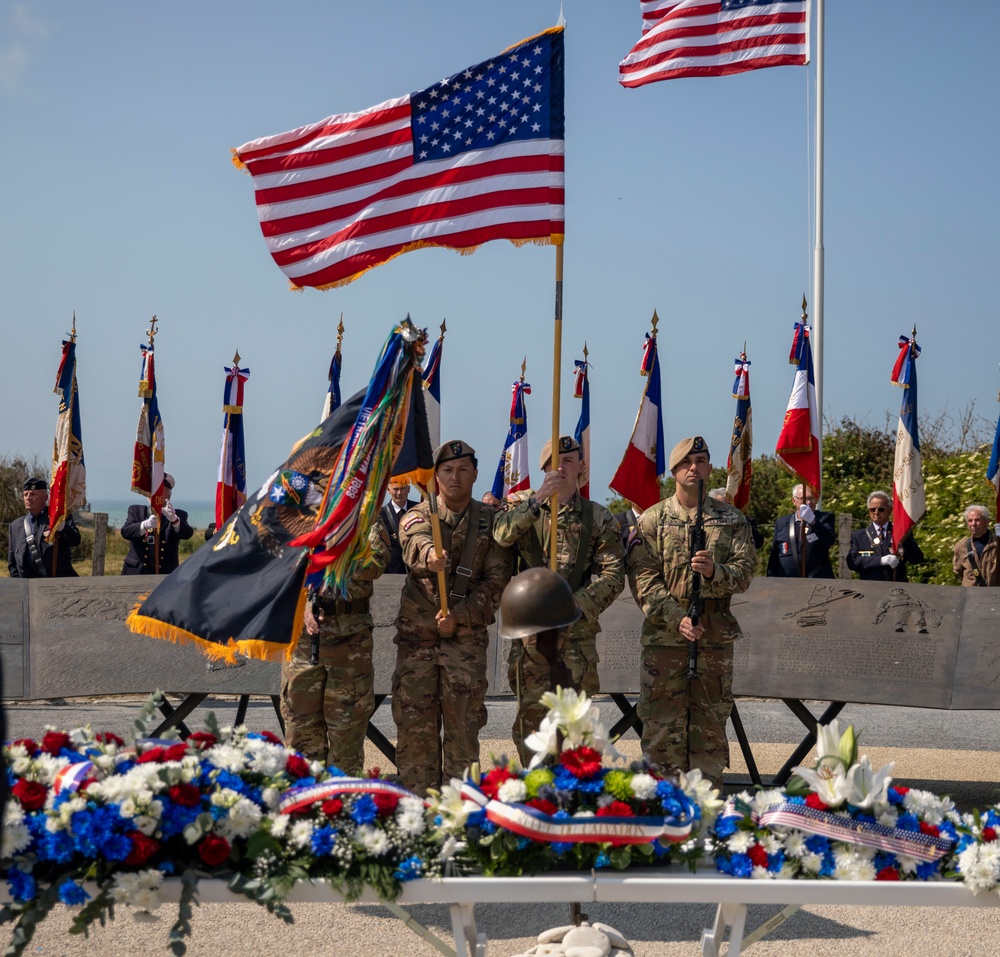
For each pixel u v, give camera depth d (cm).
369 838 322
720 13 1091
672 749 621
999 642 741
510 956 449
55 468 1178
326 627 596
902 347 1165
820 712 1097
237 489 1224
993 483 1157
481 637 603
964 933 473
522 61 600
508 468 1333
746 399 1057
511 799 328
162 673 745
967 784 775
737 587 622
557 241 588
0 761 220
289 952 448
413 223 596
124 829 315
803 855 329
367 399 471
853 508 1780
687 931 482
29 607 759
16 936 304
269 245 604
